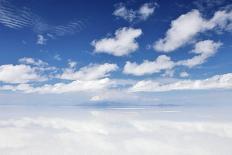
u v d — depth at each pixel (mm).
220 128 96938
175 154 75500
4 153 75312
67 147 85312
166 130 99562
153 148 81750
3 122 113250
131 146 84812
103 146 86500
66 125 116375
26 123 115188
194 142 82875
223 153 72000
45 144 86375
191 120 112062
